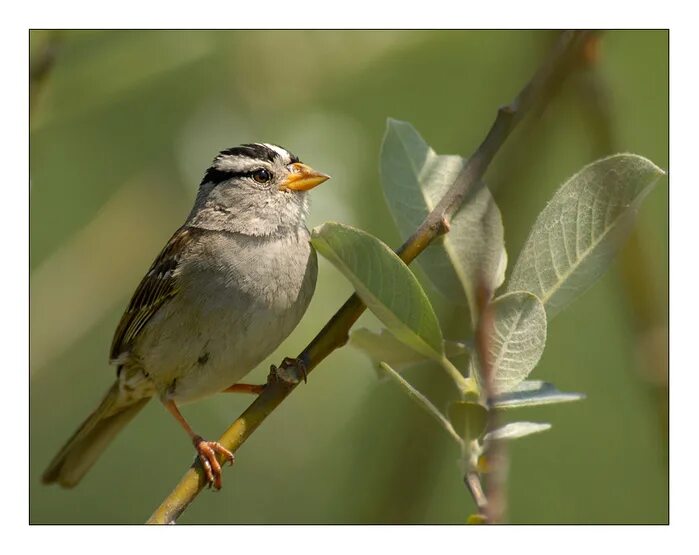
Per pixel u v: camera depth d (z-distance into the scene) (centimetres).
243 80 920
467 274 529
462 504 863
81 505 974
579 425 815
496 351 467
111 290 960
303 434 866
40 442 995
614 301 802
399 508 793
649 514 791
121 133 952
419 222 569
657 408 666
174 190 958
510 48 890
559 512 802
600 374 813
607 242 498
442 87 903
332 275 838
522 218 815
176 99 938
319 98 910
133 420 992
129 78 909
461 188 517
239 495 890
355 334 534
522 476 811
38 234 962
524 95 532
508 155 816
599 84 714
